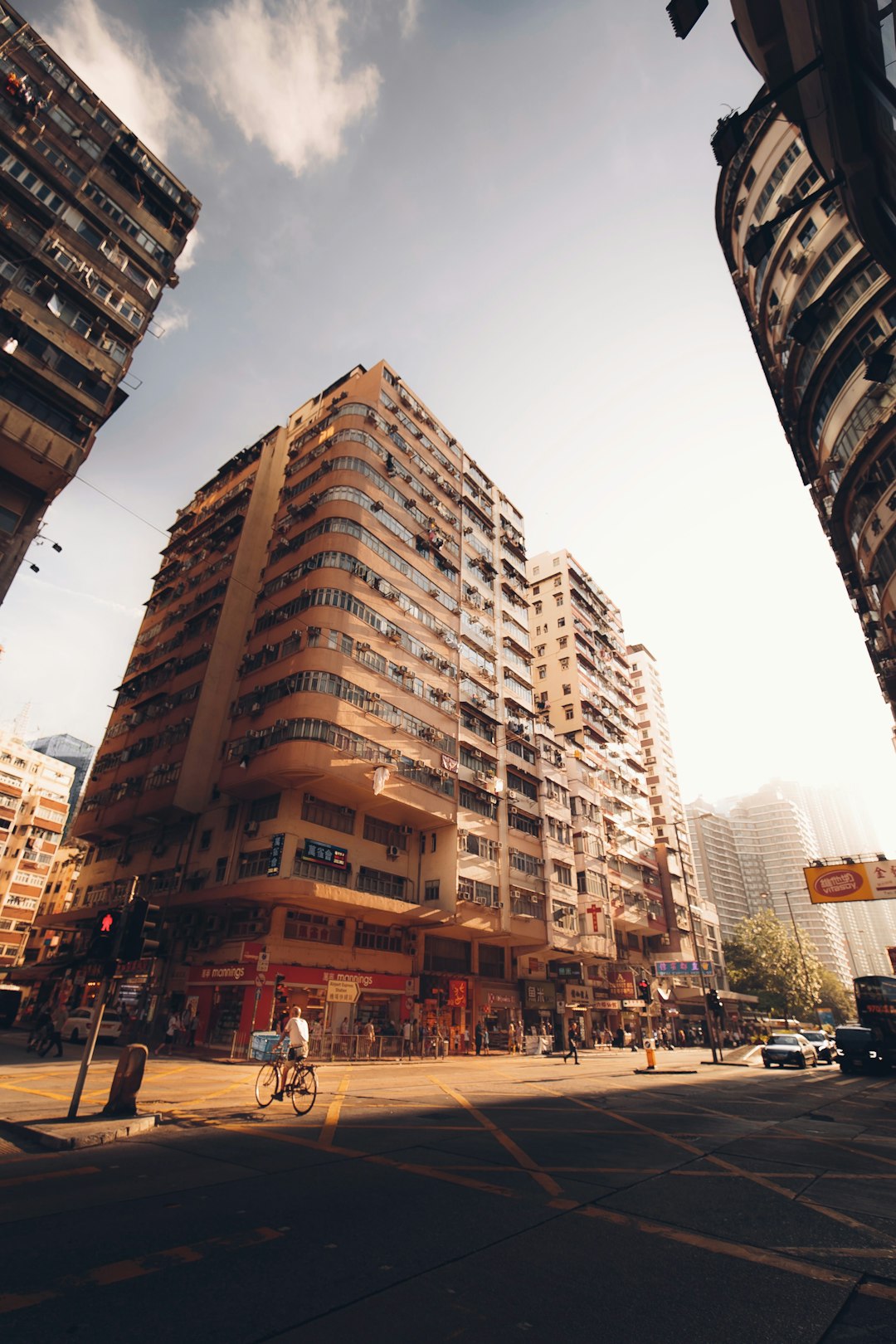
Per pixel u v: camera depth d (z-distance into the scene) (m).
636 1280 3.86
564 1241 4.49
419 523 35.91
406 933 29.88
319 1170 6.23
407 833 31.08
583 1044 38.34
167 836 31.14
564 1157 7.12
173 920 28.80
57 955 35.91
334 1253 4.16
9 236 23.19
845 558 29.05
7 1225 4.45
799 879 142.62
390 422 36.69
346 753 26.03
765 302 27.23
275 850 24.67
